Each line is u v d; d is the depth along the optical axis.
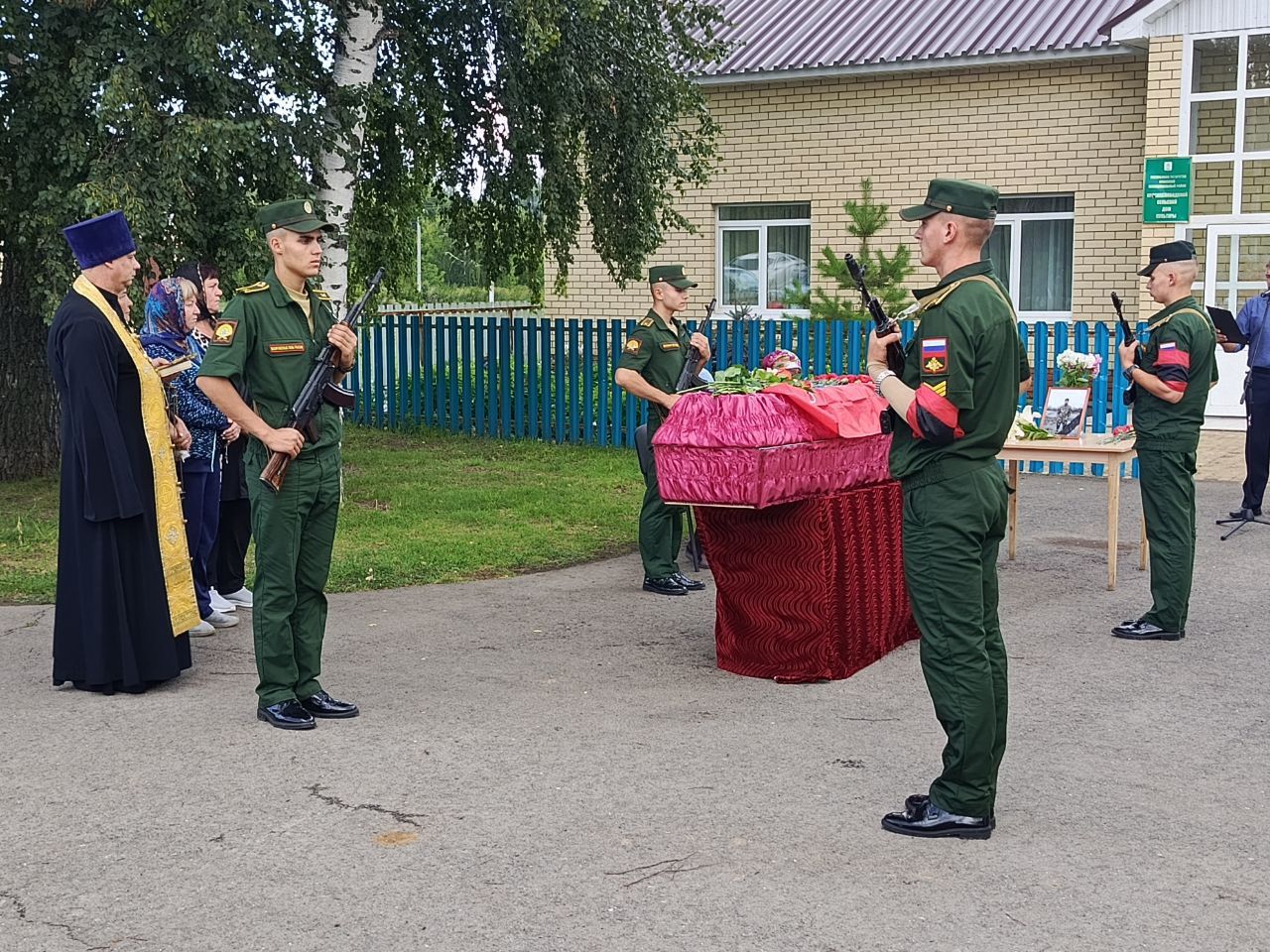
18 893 3.80
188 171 8.95
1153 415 6.61
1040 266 16.84
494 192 12.70
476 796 4.52
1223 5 14.23
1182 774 4.76
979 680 4.10
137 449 5.70
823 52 17.08
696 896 3.75
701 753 4.97
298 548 5.29
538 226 13.36
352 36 10.23
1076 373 8.43
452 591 7.79
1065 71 16.08
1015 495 8.73
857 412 6.14
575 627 6.97
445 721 5.36
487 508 10.33
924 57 16.33
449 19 11.40
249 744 5.07
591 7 10.11
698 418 5.77
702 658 6.36
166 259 9.17
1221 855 4.05
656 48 12.29
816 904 3.70
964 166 16.80
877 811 4.39
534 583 8.02
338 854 4.05
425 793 4.55
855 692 5.80
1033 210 16.77
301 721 5.25
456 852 4.07
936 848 4.09
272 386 5.19
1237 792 4.58
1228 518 9.91
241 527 7.27
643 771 4.78
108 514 5.55
